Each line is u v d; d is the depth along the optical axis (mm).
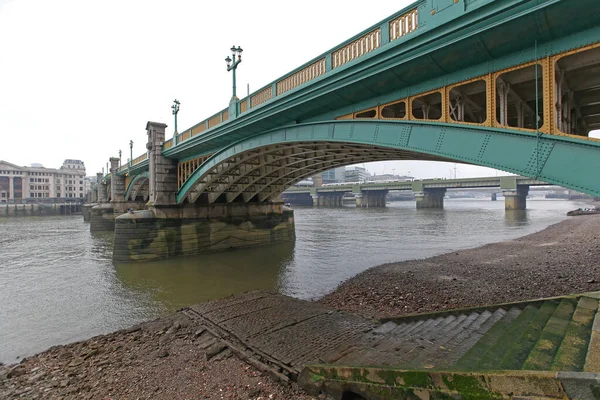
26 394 7621
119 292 17359
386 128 11055
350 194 157500
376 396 5609
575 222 44406
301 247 30891
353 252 27594
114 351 9938
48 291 17719
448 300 13312
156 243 25984
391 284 16469
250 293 15461
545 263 19562
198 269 22328
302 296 15641
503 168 7824
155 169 28469
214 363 8648
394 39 9602
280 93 14930
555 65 7066
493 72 8102
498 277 16844
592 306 6461
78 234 47219
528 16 6715
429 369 4930
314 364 7168
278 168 26094
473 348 6172
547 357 4586
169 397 7117
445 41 8242
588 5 6094
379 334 9656
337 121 13078
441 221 55594
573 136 6672
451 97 10055
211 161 23359
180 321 12180
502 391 3926
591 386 3279
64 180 126375
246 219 31688
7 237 43438
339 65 11672
